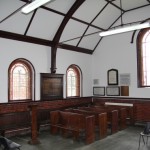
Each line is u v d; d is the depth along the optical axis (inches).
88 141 262.2
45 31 347.6
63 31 369.7
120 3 362.3
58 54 391.5
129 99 405.1
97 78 460.1
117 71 425.7
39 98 354.3
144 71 398.9
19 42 326.6
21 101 327.6
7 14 281.4
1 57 303.1
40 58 358.0
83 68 446.9
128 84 408.8
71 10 331.3
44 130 341.1
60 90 391.5
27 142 271.9
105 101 441.1
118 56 426.9
